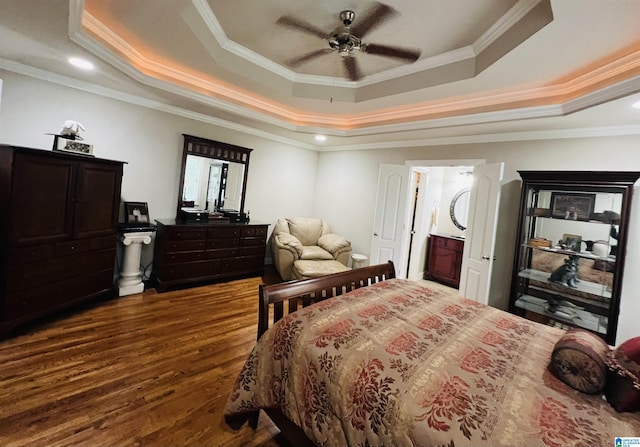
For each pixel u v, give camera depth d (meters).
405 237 4.43
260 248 4.54
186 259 3.69
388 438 1.02
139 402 1.80
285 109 4.26
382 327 1.57
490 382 1.17
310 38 2.59
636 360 1.10
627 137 2.75
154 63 3.00
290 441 1.49
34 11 1.72
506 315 1.95
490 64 2.27
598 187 2.73
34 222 2.37
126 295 3.36
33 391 1.79
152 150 3.70
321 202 5.56
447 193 5.61
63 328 2.54
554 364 1.25
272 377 1.51
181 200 3.99
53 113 2.97
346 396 1.18
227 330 2.80
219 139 4.31
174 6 1.97
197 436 1.61
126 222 3.42
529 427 0.95
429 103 3.39
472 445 0.89
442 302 2.06
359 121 4.24
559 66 2.23
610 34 1.77
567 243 3.03
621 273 2.59
